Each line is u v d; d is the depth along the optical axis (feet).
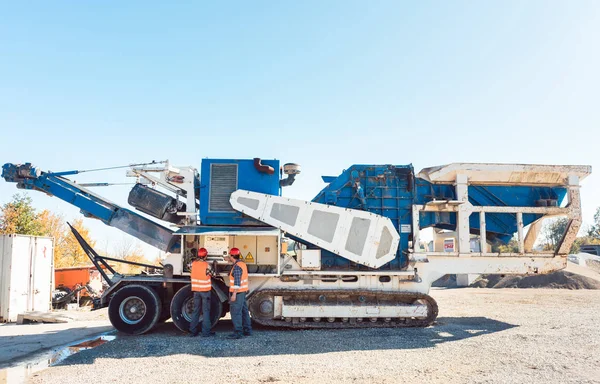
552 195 37.06
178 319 31.01
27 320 41.81
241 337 28.71
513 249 37.35
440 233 39.91
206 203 33.68
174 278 32.42
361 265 33.76
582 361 21.81
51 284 48.62
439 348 25.14
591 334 28.94
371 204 35.01
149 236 33.91
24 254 45.14
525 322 34.78
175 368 21.01
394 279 33.71
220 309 31.30
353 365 21.36
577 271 82.84
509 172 35.55
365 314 32.40
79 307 54.08
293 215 32.71
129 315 31.40
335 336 29.04
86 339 30.94
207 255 32.48
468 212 35.17
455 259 34.55
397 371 20.24
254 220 33.55
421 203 35.96
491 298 56.65
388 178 35.32
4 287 43.11
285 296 33.06
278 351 24.63
